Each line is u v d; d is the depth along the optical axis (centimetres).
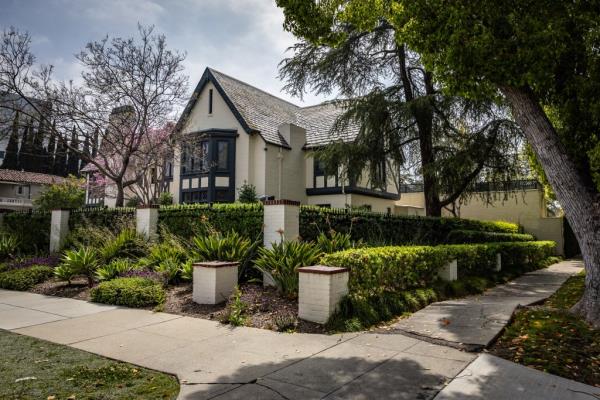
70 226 1377
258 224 888
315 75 1510
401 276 737
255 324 588
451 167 1321
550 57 581
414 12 646
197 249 865
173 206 1081
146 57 1425
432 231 1350
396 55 1538
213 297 695
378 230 1073
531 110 607
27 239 1428
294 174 2094
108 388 365
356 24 828
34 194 4072
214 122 2075
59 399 339
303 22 734
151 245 1031
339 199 2058
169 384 376
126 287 754
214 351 472
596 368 402
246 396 347
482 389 356
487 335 504
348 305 601
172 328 577
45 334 549
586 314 555
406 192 2942
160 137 1566
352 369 409
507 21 602
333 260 629
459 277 960
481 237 1346
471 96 670
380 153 1462
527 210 2392
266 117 2194
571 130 663
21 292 900
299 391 356
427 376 388
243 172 1953
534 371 397
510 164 1370
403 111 1358
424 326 568
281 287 701
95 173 2214
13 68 1335
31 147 1597
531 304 698
